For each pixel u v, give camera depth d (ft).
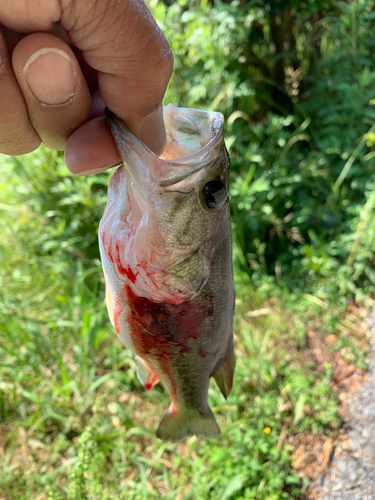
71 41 0.29
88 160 0.32
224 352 0.50
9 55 0.28
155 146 0.34
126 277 0.39
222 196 0.37
